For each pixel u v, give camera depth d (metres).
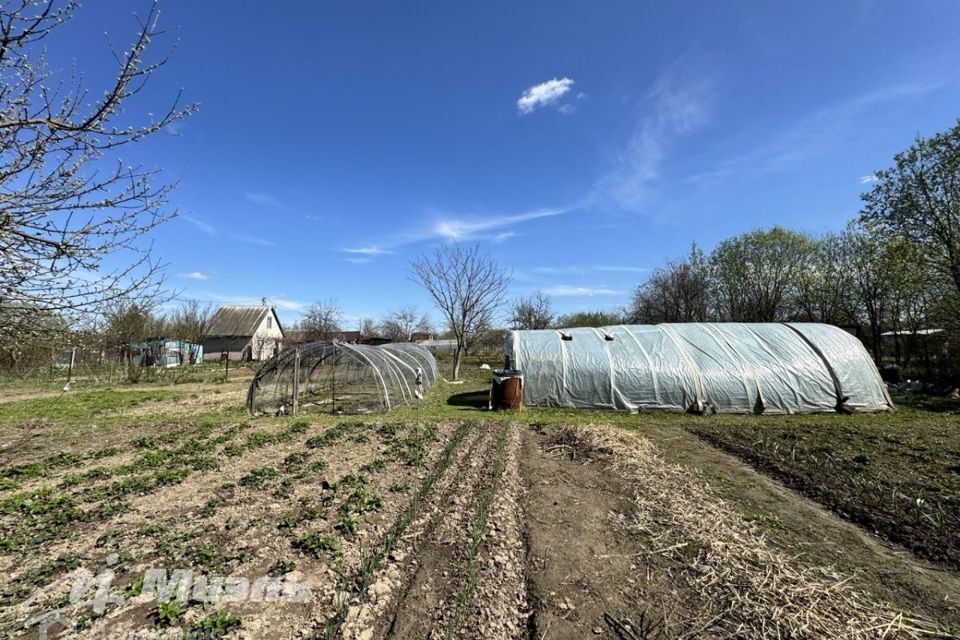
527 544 4.09
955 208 14.80
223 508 5.15
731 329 13.52
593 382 12.23
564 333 13.87
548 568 3.64
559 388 12.41
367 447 8.09
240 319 42.44
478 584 3.43
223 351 41.03
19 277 3.44
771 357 12.27
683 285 31.70
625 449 7.31
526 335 13.90
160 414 12.73
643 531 4.36
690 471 6.40
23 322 3.86
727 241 30.52
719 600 3.21
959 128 14.51
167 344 33.19
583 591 3.32
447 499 5.29
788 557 3.85
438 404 13.78
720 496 5.41
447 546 4.07
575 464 6.75
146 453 7.99
